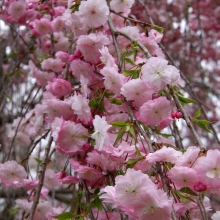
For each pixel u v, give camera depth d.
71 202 0.52
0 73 0.96
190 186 0.38
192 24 1.30
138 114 0.46
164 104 0.44
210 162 0.36
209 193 0.39
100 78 0.54
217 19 1.35
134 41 0.52
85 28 0.58
